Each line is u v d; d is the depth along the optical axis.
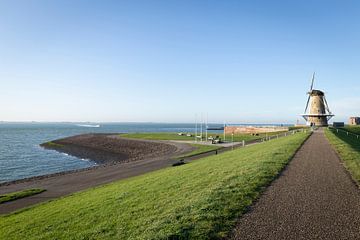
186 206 10.90
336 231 8.33
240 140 82.00
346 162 19.50
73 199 19.53
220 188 13.05
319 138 41.78
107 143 98.50
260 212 9.92
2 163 59.03
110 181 31.11
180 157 50.19
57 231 11.67
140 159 55.78
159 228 9.08
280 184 13.66
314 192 12.27
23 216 16.34
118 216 11.82
